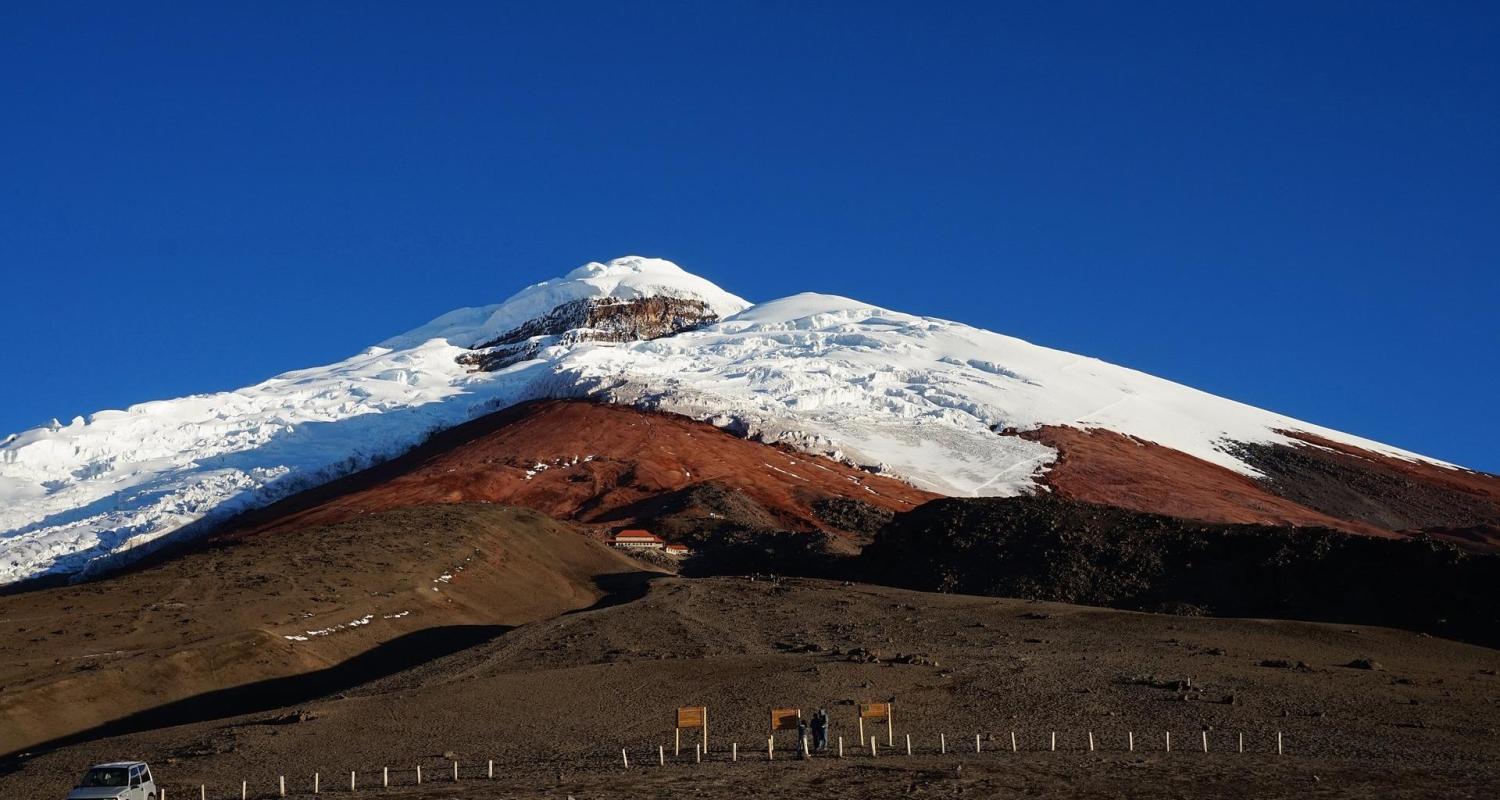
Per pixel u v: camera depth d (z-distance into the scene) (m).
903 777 41.53
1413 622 73.75
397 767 45.91
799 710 50.72
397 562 101.69
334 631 82.75
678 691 56.97
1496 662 62.00
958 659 62.91
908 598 83.19
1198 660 61.16
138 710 65.88
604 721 52.31
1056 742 47.44
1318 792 39.31
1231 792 39.38
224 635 76.94
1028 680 57.53
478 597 99.00
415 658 80.81
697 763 44.75
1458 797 38.56
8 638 75.31
